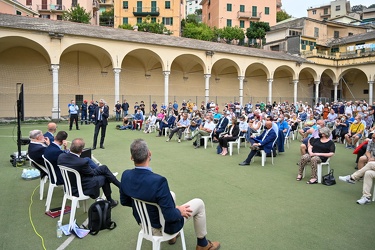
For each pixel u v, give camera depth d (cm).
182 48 2681
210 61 2833
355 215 477
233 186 635
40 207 508
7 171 746
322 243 381
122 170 770
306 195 579
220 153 1024
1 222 444
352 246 374
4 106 2275
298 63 3422
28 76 2359
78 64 2591
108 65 2728
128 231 417
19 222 445
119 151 1042
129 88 2873
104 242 384
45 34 2047
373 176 531
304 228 426
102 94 2722
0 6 3188
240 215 473
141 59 2892
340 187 637
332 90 4162
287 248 366
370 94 3416
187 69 3222
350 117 1363
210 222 445
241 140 1199
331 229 423
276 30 4450
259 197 564
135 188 302
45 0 4528
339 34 4622
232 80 3581
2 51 2250
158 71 3042
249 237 396
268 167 823
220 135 1077
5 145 1131
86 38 2212
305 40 4003
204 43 3028
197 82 3331
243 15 5281
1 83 2259
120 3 5041
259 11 5397
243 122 1184
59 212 476
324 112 2161
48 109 2455
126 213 483
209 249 354
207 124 1172
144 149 305
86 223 441
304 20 4328
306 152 866
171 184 645
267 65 3238
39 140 540
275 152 984
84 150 605
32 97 2381
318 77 3634
